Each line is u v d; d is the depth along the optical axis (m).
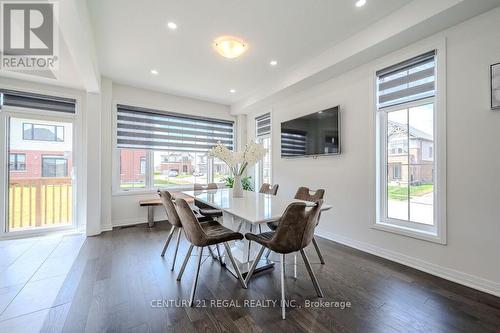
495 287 1.95
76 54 2.40
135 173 4.47
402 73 2.63
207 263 2.62
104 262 2.61
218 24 2.47
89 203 3.62
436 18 2.06
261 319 1.66
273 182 4.60
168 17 2.35
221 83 4.17
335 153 3.28
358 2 2.16
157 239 3.45
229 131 5.61
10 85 3.43
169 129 4.81
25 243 3.24
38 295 1.94
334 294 1.98
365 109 2.97
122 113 4.30
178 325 1.58
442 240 2.26
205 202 2.52
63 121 3.86
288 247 1.75
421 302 1.86
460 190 2.16
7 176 3.47
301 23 2.46
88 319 1.64
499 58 1.93
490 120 1.99
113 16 2.32
